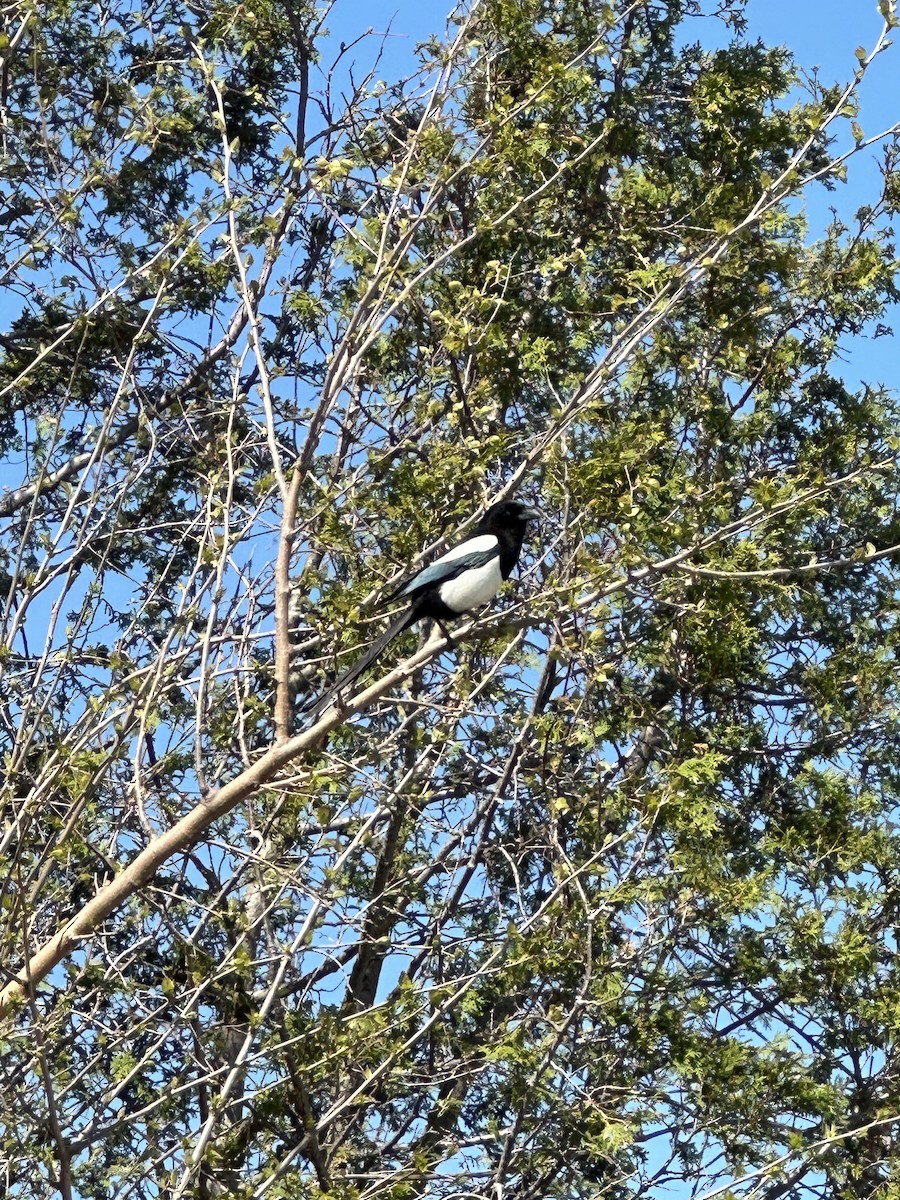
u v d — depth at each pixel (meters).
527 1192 9.42
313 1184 8.16
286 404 11.45
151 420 9.75
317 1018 8.38
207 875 9.79
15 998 7.17
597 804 9.96
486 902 10.95
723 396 12.02
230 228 8.65
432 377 10.48
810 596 12.04
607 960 9.54
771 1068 9.78
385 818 10.11
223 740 8.82
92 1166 8.16
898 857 11.41
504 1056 8.90
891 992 10.60
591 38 11.02
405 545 8.54
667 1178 9.62
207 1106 8.98
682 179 12.05
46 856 7.30
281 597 7.85
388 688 7.74
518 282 10.53
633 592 8.45
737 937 10.87
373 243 9.30
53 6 11.66
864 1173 10.27
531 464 8.26
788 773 12.12
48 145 10.15
